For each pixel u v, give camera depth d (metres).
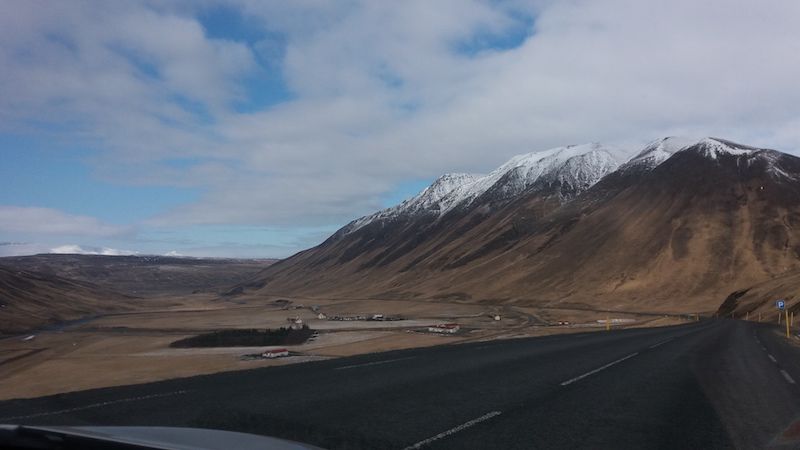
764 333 41.25
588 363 19.33
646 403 11.98
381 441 8.38
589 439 8.87
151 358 40.72
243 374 15.58
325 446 7.99
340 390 12.86
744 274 137.12
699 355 23.02
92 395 12.05
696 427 9.91
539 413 10.66
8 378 32.78
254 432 8.73
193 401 11.41
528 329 65.12
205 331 92.44
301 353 37.00
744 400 12.70
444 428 9.30
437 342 47.75
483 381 14.55
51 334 99.50
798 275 91.00
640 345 27.92
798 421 10.49
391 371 16.34
